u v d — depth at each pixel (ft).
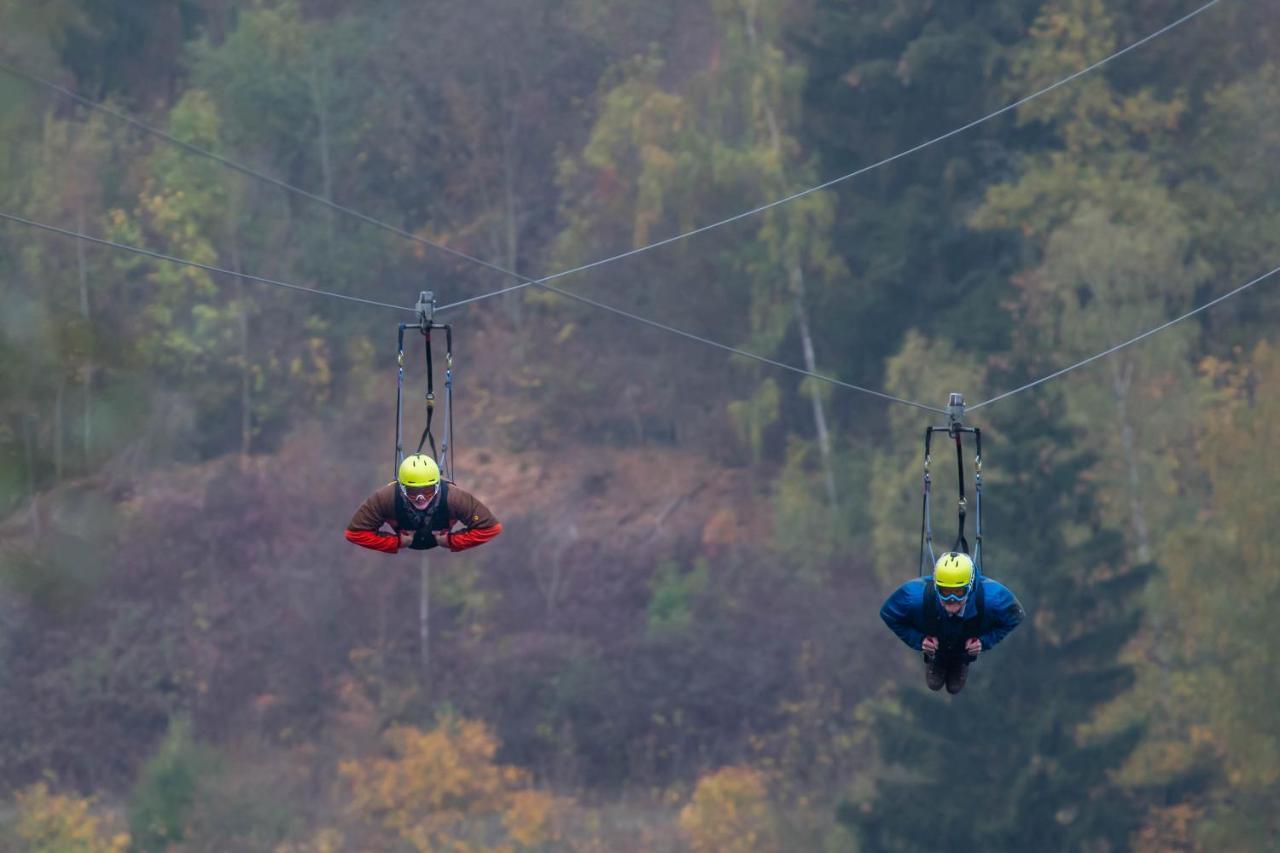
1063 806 421.18
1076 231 566.36
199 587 575.38
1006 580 443.73
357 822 507.30
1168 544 467.11
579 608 594.24
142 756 538.47
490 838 508.12
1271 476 453.17
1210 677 459.32
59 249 595.06
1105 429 532.32
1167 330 548.31
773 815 496.23
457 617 586.04
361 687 559.38
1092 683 433.07
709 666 561.43
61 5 536.83
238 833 491.31
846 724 538.47
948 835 419.95
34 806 503.61
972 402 545.03
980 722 428.97
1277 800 455.63
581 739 550.36
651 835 508.94
